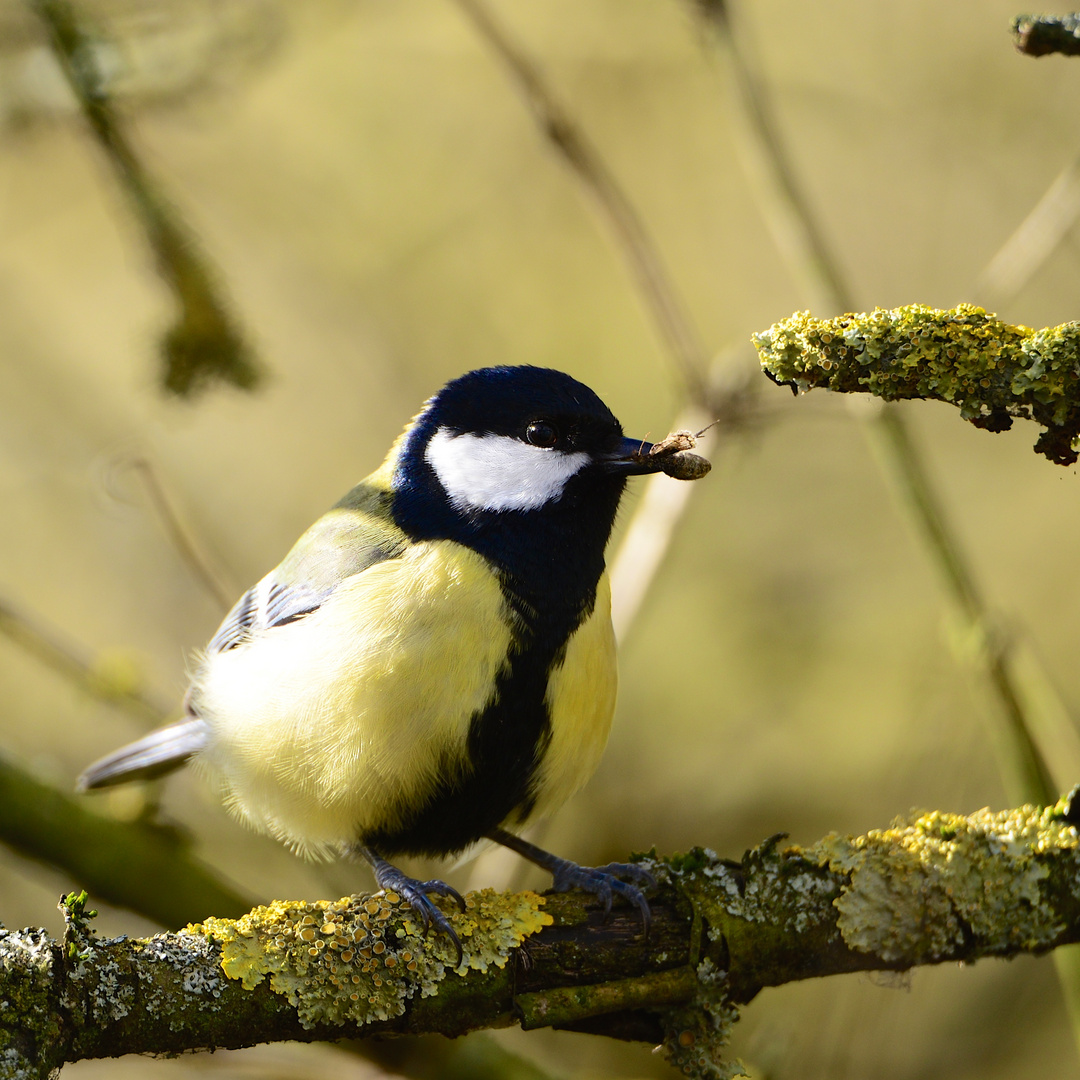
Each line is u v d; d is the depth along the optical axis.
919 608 13.05
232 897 7.44
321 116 14.52
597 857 11.33
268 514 13.93
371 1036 4.96
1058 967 6.82
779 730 12.32
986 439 13.69
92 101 7.81
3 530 13.22
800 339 4.34
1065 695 12.03
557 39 14.13
